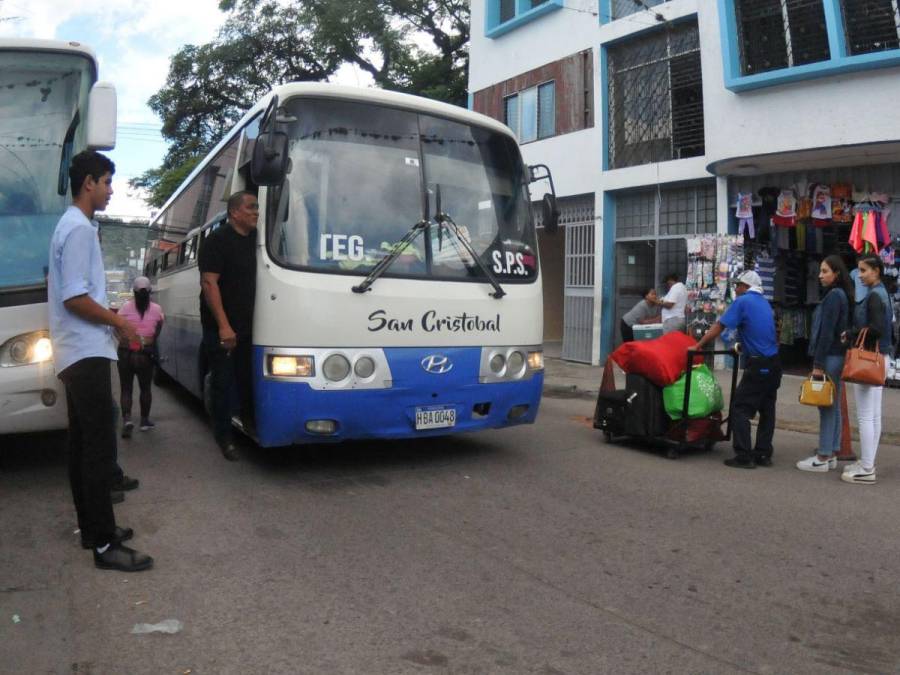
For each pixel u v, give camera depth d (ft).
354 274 18.94
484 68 57.82
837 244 38.93
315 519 16.94
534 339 21.80
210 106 91.35
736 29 36.58
